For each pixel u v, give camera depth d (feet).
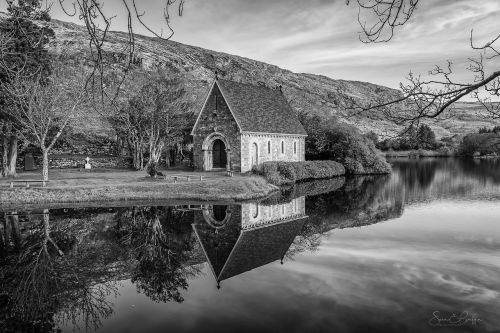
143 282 53.21
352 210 105.81
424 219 91.91
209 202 113.09
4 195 105.70
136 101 163.02
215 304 44.86
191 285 51.31
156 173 132.77
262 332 37.93
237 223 89.25
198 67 564.30
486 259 58.95
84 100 116.16
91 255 65.05
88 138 195.93
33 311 44.68
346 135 213.46
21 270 58.59
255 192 125.18
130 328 39.70
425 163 282.56
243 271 56.39
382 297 45.21
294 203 116.88
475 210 102.94
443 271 53.62
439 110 17.33
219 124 157.48
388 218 94.02
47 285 52.49
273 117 177.47
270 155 170.71
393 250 65.00
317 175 188.65
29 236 76.59
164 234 78.84
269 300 45.62
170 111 166.91
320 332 37.55
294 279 52.31
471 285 48.21
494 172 205.67
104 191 113.39
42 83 112.47
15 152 134.51
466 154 335.47
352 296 45.75
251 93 176.24
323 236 76.64
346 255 62.75
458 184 160.04
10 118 117.91
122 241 73.77
